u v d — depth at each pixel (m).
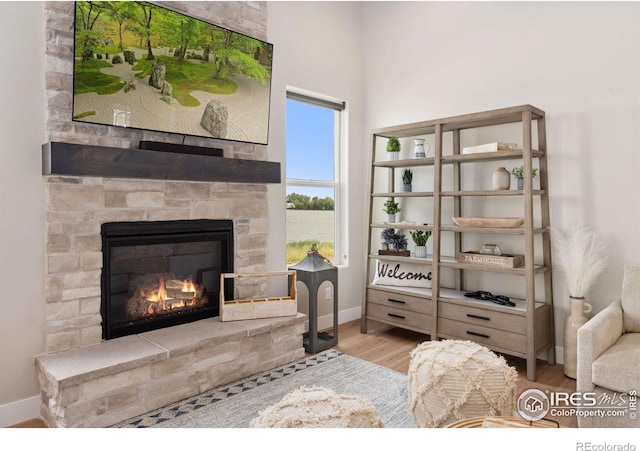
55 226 2.38
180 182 2.90
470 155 3.19
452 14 3.73
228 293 3.19
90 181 2.50
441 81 3.81
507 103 3.41
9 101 2.27
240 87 3.10
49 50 2.37
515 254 3.39
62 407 2.08
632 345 2.29
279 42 3.57
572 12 3.07
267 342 2.96
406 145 4.05
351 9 4.27
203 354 2.61
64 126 2.42
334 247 4.25
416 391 1.94
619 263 2.90
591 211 3.01
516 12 3.36
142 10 2.54
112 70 2.47
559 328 3.16
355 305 4.34
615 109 2.90
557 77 3.15
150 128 2.67
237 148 3.25
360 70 4.38
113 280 2.64
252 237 3.34
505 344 2.98
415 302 3.53
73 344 2.44
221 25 3.10
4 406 2.25
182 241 2.92
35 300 2.35
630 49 2.84
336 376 2.86
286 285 3.66
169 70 2.71
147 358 2.34
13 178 2.28
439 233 3.36
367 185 4.02
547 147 3.20
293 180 3.87
